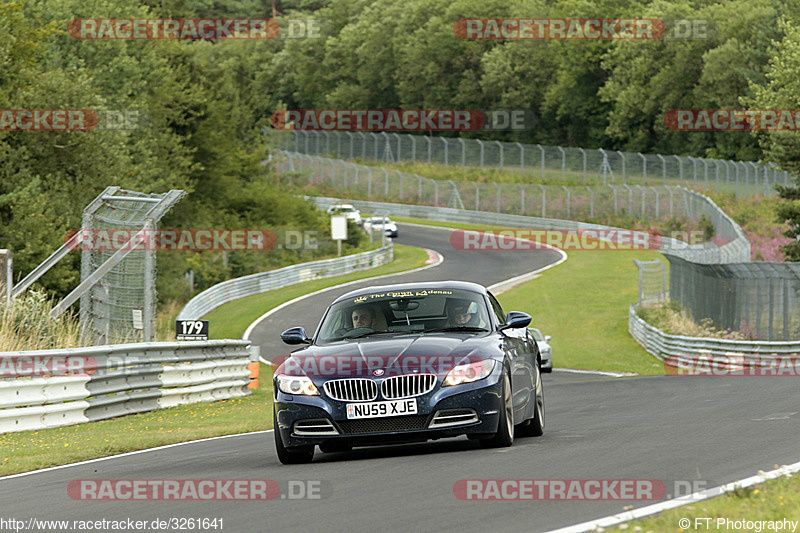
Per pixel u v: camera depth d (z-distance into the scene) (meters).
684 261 130.75
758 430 35.72
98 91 137.62
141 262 79.94
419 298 37.84
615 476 26.27
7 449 43.56
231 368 76.94
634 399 58.06
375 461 32.47
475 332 36.09
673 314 135.00
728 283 112.12
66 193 128.25
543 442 35.31
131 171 142.00
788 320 104.50
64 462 39.12
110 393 58.53
